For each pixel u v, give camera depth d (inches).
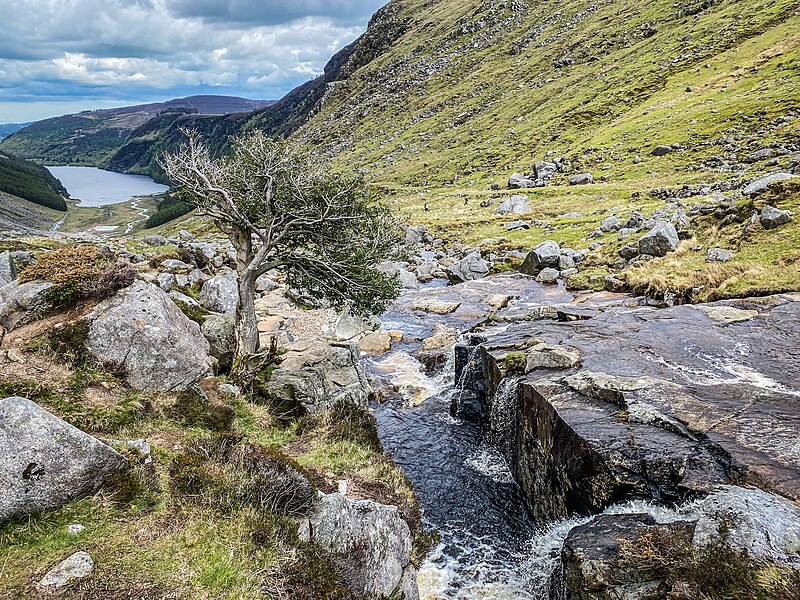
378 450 677.9
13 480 292.8
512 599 458.9
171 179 797.2
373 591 360.2
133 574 276.8
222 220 805.2
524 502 631.2
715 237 1364.4
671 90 4404.5
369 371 1057.5
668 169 3014.3
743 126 3139.8
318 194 791.7
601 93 5177.2
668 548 338.0
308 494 395.9
